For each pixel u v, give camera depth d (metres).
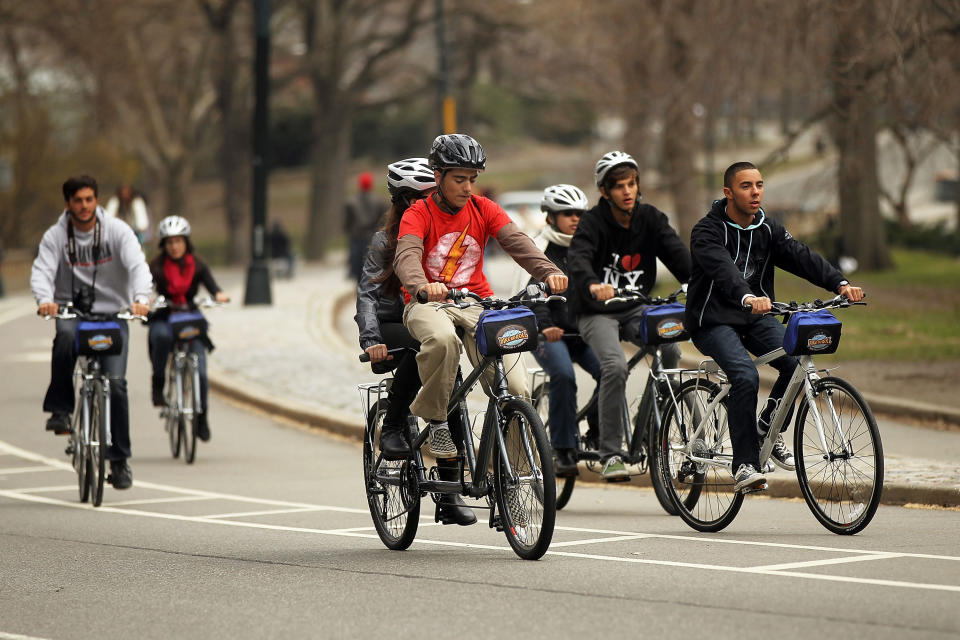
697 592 20.52
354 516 31.31
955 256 140.62
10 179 154.75
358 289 24.95
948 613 18.73
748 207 26.22
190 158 167.12
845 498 25.50
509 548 25.69
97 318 32.94
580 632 18.27
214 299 43.12
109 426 33.38
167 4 149.50
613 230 29.47
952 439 41.56
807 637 17.56
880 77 62.31
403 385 24.83
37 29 144.88
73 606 21.31
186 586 22.61
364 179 120.62
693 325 26.95
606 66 137.00
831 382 25.53
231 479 38.47
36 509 33.09
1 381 62.81
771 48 66.81
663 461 28.64
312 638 18.61
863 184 112.44
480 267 24.36
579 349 32.03
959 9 58.47
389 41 164.75
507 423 23.48
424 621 19.30
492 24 159.88
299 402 53.12
